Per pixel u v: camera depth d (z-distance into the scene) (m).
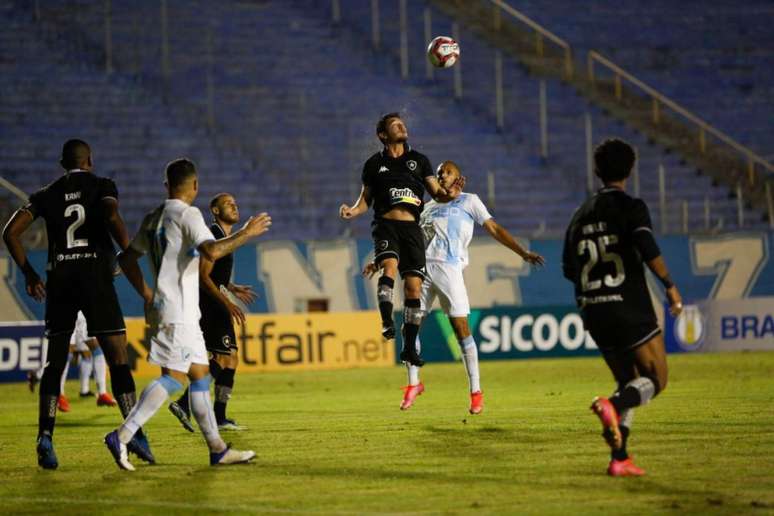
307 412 44.28
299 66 109.25
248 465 28.59
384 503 22.78
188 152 97.44
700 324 84.00
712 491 23.45
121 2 110.19
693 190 104.44
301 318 75.88
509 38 119.12
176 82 104.44
